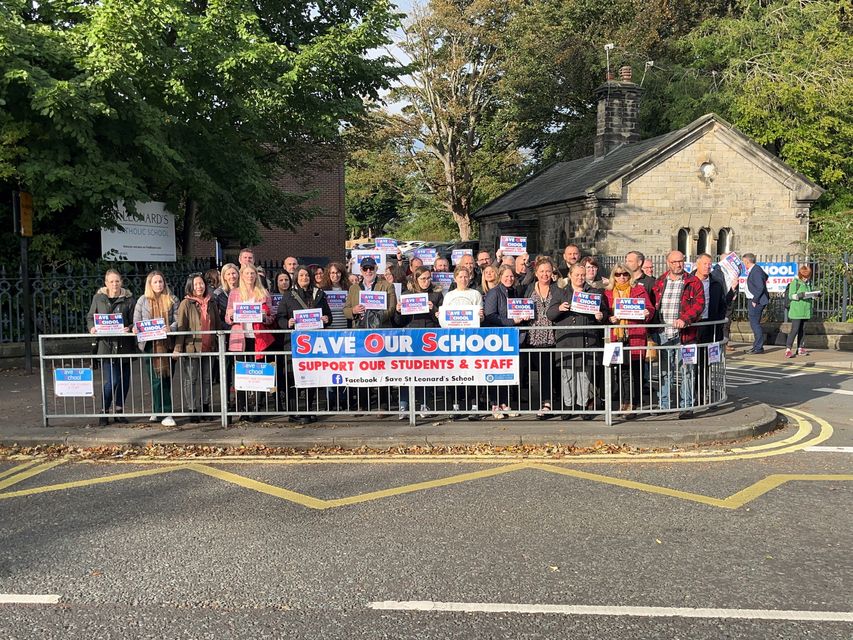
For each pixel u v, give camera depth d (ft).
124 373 27.81
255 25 51.52
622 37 108.17
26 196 40.09
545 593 13.15
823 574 13.91
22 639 11.78
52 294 43.04
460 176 154.10
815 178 84.94
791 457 22.47
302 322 25.93
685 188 76.48
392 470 21.38
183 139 52.60
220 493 19.35
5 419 27.86
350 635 11.76
